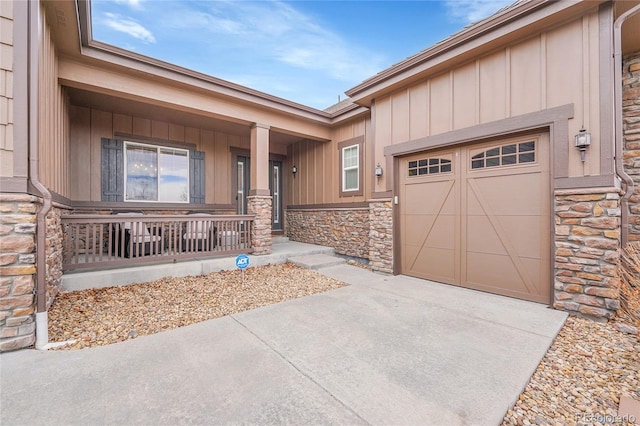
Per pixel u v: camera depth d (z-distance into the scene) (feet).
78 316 11.19
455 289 15.55
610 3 11.02
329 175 27.20
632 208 13.46
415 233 18.31
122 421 5.72
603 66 11.15
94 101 19.75
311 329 10.27
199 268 18.19
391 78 18.02
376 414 5.93
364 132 23.67
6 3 8.48
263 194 21.95
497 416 5.88
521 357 8.27
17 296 8.58
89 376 7.29
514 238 13.85
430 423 5.68
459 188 15.99
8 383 6.96
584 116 11.57
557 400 6.56
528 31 12.82
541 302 13.00
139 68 16.12
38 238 9.03
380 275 18.98
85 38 13.74
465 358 8.21
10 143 8.47
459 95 15.52
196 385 6.91
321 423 5.67
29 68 8.81
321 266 20.92
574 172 11.80
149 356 8.32
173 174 24.98
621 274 10.77
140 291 14.52
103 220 15.57
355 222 24.29
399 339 9.44
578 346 9.16
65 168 17.13
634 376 7.47
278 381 7.08
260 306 12.91
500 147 14.40
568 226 11.94
